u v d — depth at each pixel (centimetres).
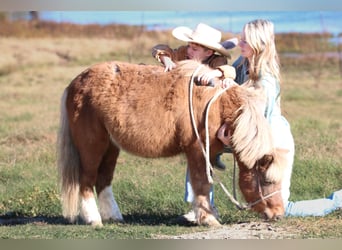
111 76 1114
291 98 2711
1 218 1277
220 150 1069
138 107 1072
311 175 1452
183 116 1048
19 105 2516
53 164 1684
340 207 1167
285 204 1130
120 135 1092
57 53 3553
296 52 3631
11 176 1556
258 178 1025
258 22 1061
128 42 3694
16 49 3562
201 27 1126
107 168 1175
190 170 1069
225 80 1057
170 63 1105
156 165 1625
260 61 1056
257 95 1044
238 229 1048
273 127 1100
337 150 1744
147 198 1316
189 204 1277
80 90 1132
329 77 3247
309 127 2059
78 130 1130
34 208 1290
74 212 1138
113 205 1179
